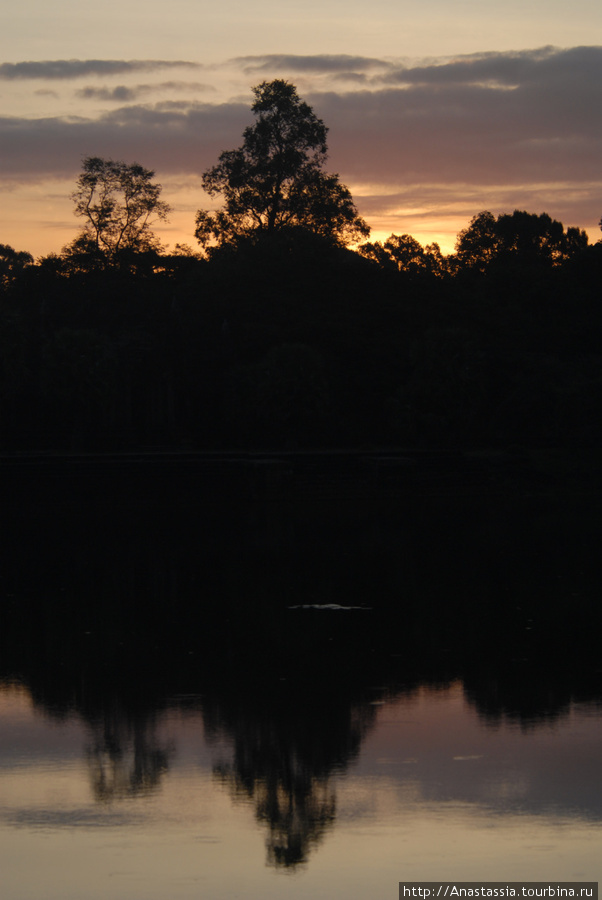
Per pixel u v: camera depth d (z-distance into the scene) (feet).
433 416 268.00
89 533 168.96
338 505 219.61
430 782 49.24
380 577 117.91
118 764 52.75
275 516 197.67
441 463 245.45
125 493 213.25
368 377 302.45
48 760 53.72
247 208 380.58
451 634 85.51
